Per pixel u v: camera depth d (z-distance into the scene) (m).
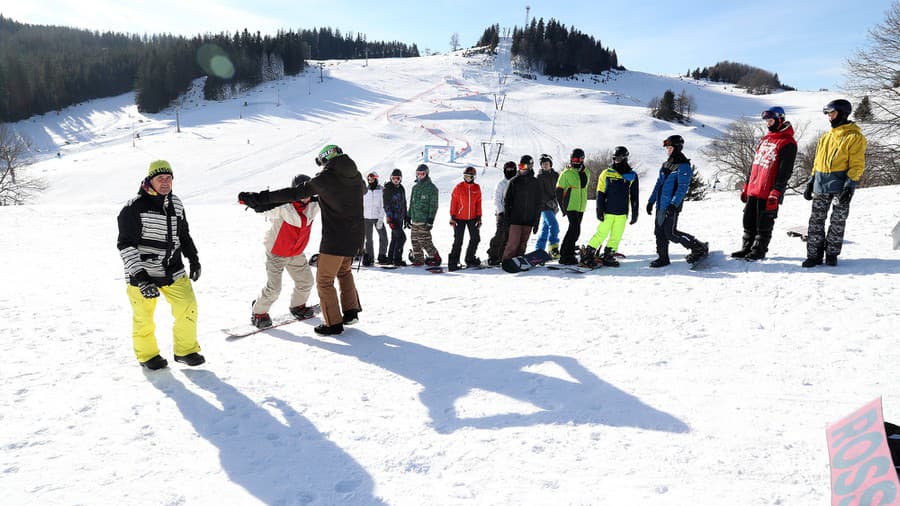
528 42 160.38
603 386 3.43
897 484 1.44
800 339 4.05
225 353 4.22
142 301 3.70
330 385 3.59
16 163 44.53
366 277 7.27
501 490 2.39
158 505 2.32
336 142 64.56
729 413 3.01
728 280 5.80
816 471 2.43
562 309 5.23
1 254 10.05
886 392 3.13
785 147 6.12
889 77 23.91
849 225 8.30
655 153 65.50
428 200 8.23
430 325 4.89
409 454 2.72
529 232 7.55
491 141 66.88
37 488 2.43
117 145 76.44
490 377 3.67
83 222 14.80
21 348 4.32
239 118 96.12
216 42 131.50
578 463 2.58
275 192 4.39
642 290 5.74
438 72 144.50
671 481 2.40
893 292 4.86
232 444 2.84
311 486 2.47
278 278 4.81
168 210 3.71
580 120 87.94
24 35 191.25
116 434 2.93
